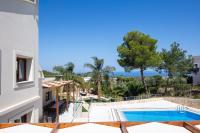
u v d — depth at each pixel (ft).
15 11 30.76
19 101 32.09
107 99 114.73
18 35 31.65
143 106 85.05
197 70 135.33
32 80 37.14
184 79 126.72
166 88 123.24
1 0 27.27
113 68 125.59
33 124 19.07
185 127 17.99
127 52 113.29
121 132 16.98
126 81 134.82
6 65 28.45
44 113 67.97
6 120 28.45
